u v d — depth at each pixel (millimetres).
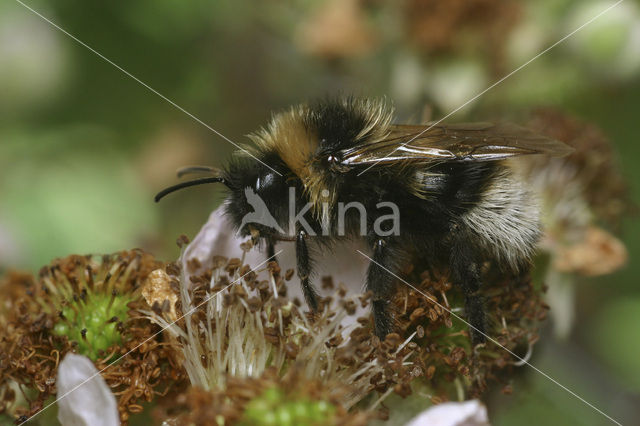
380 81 110
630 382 111
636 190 114
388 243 85
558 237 98
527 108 105
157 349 82
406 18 107
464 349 85
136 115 123
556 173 99
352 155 85
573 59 107
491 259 87
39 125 122
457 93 105
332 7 112
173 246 115
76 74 122
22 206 118
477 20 106
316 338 82
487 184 87
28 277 89
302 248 85
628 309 114
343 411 77
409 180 86
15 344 83
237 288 82
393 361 82
